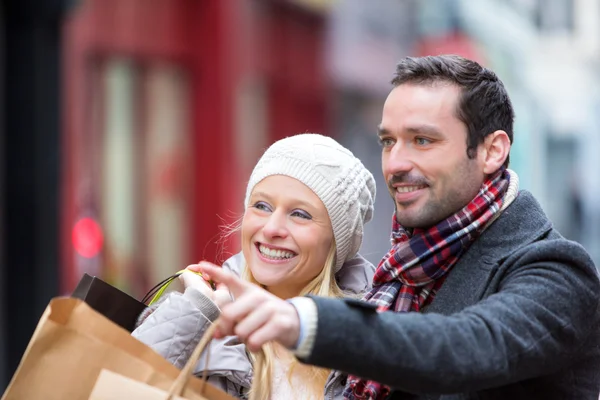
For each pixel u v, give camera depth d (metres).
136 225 13.20
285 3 17.92
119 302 3.90
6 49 9.83
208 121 14.99
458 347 2.91
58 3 9.80
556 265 3.21
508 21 29.09
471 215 3.50
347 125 21.42
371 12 22.00
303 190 4.07
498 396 3.35
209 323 3.85
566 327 3.10
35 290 9.84
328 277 4.14
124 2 12.96
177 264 14.44
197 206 14.93
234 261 4.39
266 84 17.55
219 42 15.04
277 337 2.81
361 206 4.28
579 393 3.40
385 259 3.74
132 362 3.37
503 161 3.56
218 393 3.41
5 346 9.74
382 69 22.62
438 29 24.45
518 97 31.31
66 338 3.37
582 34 34.19
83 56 11.84
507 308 3.05
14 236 9.83
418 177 3.49
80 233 11.52
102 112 12.44
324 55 19.97
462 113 3.47
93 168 12.04
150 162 13.69
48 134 9.99
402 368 2.86
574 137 34.94
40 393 3.35
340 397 3.92
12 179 9.84
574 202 32.44
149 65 13.79
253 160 16.86
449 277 3.51
